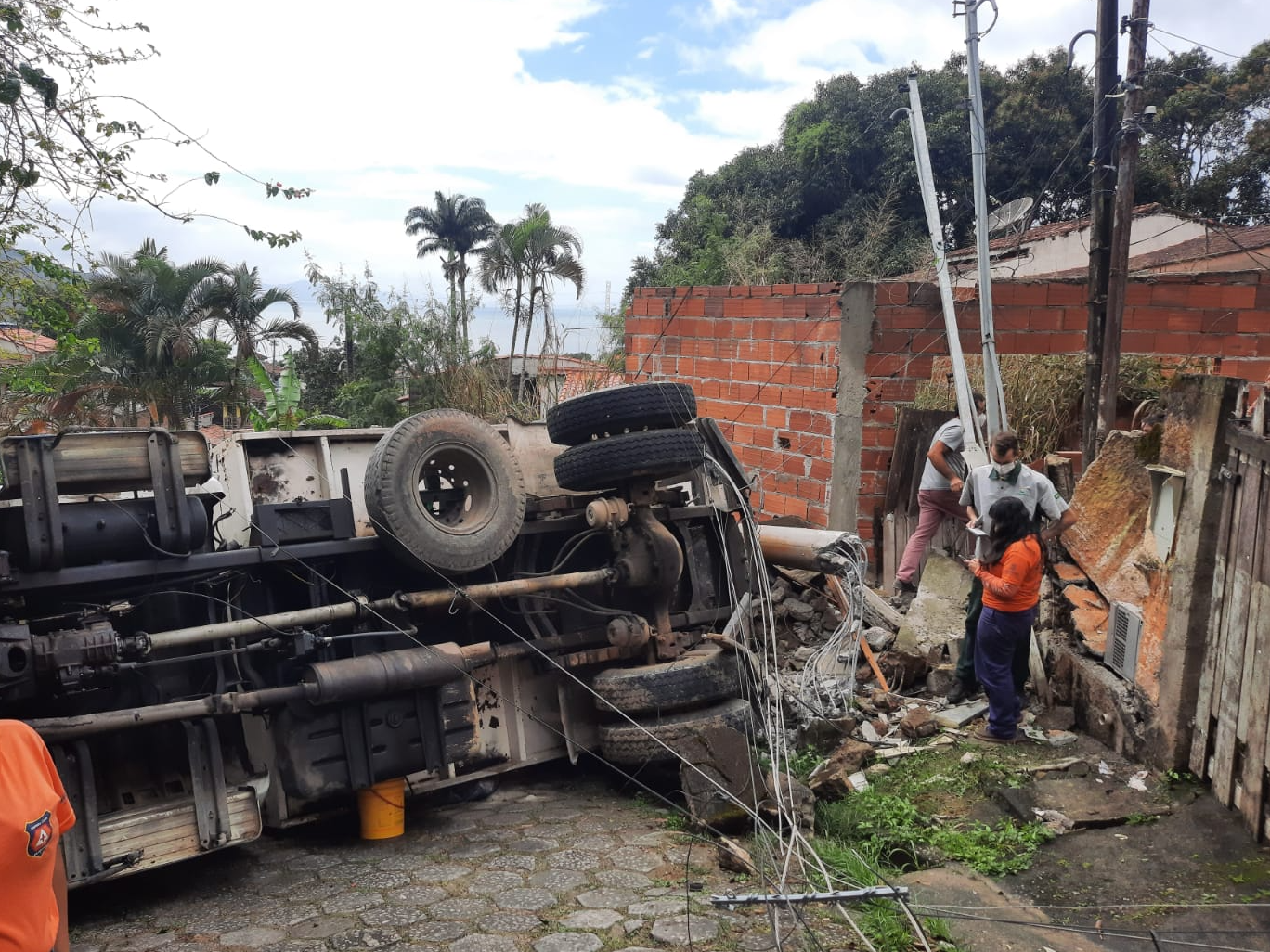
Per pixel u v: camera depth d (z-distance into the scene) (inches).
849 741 254.8
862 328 366.9
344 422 812.0
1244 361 380.2
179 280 1104.2
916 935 163.3
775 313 403.9
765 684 255.3
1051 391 361.4
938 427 357.4
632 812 231.9
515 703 254.8
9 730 82.4
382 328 1120.2
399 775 218.1
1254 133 940.0
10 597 187.9
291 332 1202.0
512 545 254.7
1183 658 222.7
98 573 194.1
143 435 197.3
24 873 80.0
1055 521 271.7
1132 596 262.4
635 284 1259.8
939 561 329.7
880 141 1092.5
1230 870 188.2
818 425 380.5
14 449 185.2
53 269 323.6
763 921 165.2
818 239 1043.3
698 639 266.7
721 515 277.4
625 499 255.9
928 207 344.8
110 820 186.2
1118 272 323.9
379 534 229.0
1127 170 321.4
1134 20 317.4
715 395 445.1
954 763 246.4
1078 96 1048.2
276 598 230.5
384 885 188.5
